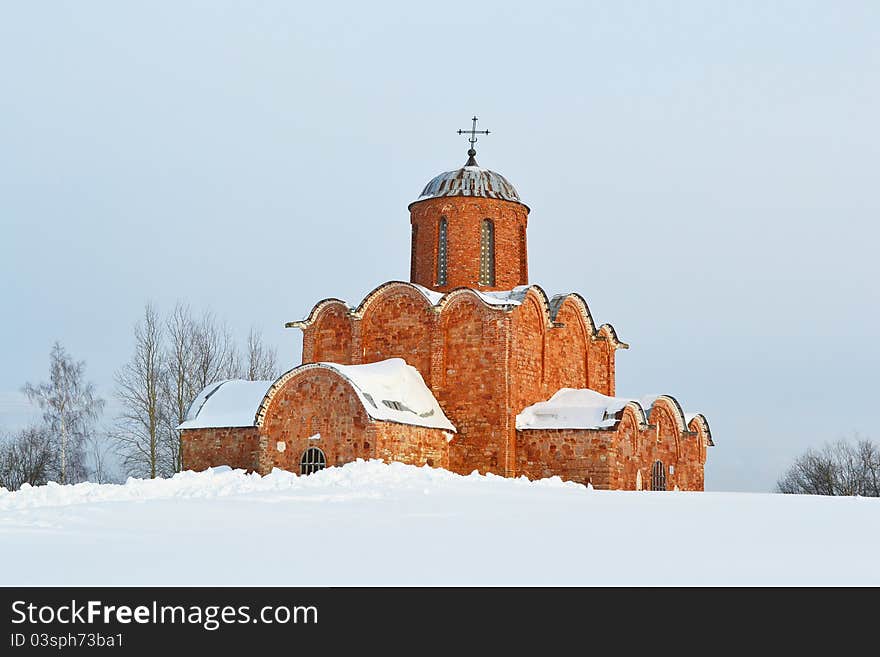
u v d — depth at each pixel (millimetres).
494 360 39656
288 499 22984
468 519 19156
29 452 60938
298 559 14297
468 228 44406
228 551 15000
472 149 48188
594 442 38188
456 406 40156
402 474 29000
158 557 14461
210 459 40844
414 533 17047
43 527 17875
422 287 42406
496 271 44438
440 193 44875
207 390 43656
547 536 16734
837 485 73562
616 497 24875
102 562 14078
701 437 46688
